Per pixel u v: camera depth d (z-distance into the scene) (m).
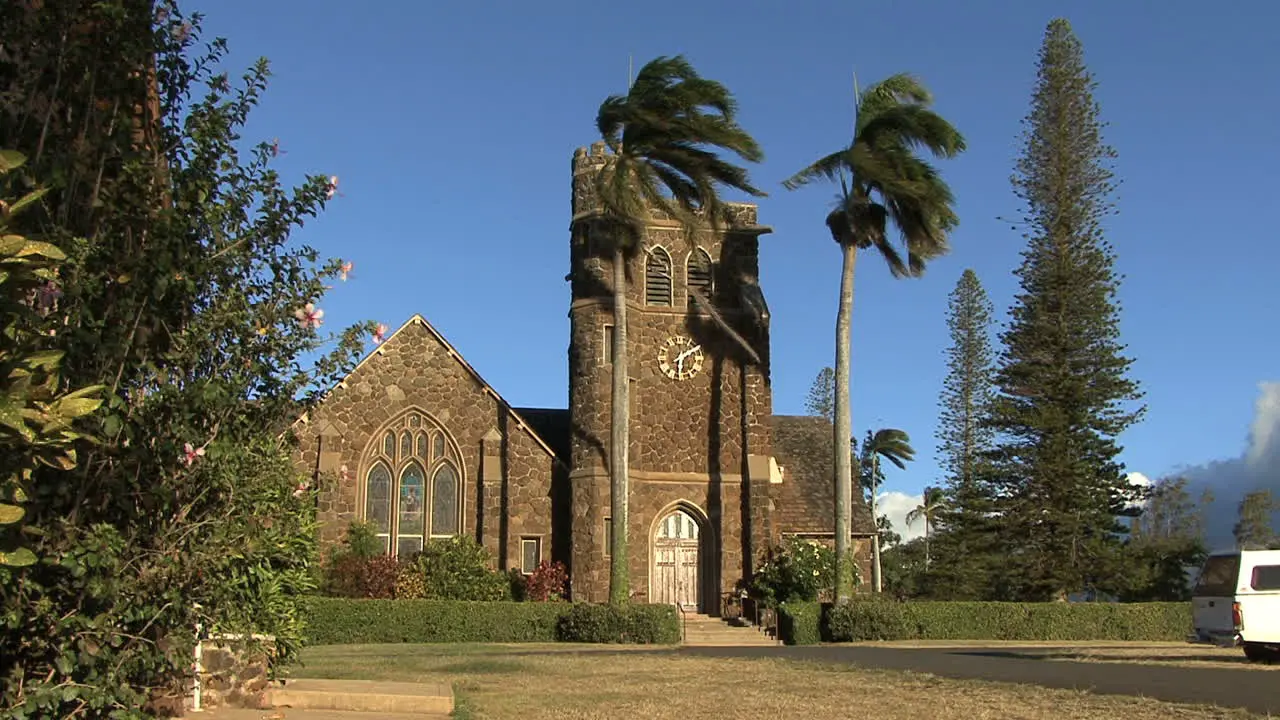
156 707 11.66
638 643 30.50
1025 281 41.53
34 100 8.73
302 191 9.80
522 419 36.56
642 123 31.88
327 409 34.72
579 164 37.50
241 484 9.38
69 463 7.32
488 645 29.36
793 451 42.59
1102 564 39.19
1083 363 40.59
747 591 35.38
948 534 47.75
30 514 8.06
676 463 36.09
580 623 30.95
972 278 54.06
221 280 9.49
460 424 35.75
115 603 8.30
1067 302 40.88
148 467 8.89
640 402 36.22
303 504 12.28
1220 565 25.53
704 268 37.59
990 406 41.56
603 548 34.53
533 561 35.47
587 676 19.27
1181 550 40.81
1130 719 12.82
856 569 33.97
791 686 17.34
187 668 10.36
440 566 33.25
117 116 8.93
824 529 39.66
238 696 13.27
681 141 32.44
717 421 36.56
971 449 52.84
